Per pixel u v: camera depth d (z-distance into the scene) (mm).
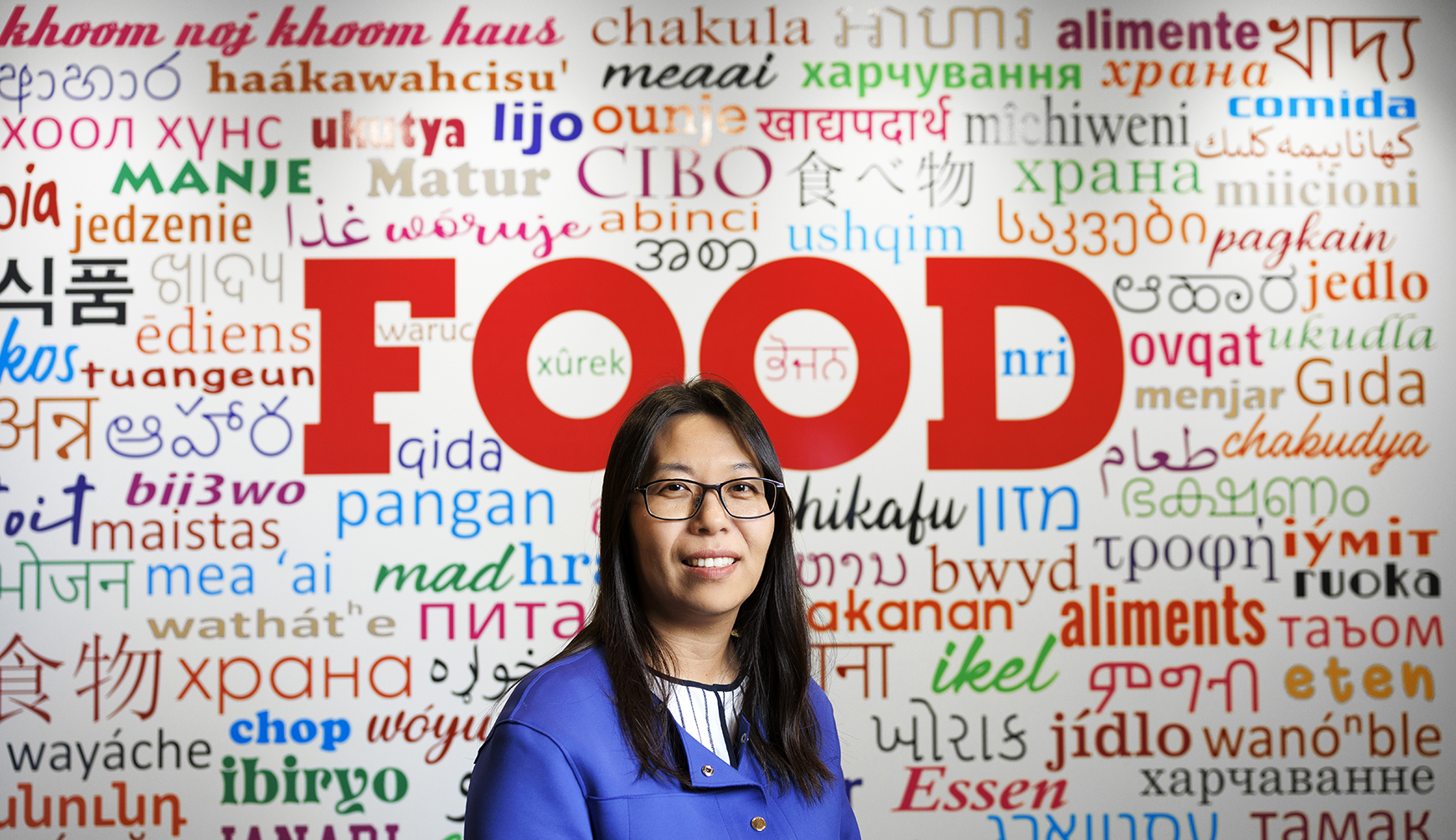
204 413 2244
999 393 2314
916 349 2314
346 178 2299
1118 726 2262
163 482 2225
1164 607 2285
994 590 2281
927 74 2367
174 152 2289
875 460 2295
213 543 2223
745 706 1119
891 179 2346
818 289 2316
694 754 1029
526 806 971
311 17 2324
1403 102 2379
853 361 2309
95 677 2186
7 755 2166
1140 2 2377
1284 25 2373
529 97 2330
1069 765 2252
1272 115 2375
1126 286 2342
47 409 2229
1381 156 2377
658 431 1086
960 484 2295
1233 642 2281
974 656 2270
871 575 2275
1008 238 2344
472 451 2264
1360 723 2268
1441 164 2377
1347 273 2354
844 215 2334
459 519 2254
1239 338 2338
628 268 2309
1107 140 2367
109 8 2303
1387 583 2295
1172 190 2363
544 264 2299
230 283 2268
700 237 2320
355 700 2213
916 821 2236
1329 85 2346
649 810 994
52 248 2258
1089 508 2299
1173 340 2334
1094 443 2309
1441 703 2271
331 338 2270
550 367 2287
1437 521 2305
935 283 2328
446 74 2328
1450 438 2320
